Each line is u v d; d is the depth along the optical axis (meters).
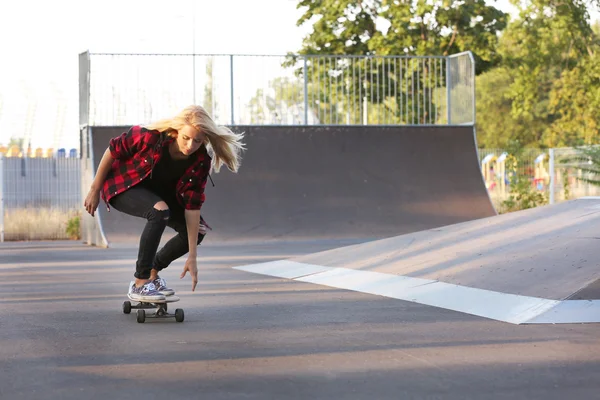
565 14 34.34
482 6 28.70
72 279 9.50
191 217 5.89
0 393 3.78
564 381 3.92
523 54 35.53
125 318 6.14
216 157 5.84
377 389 3.80
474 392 3.72
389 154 19.09
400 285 7.62
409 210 18.19
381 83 23.14
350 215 17.84
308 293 7.70
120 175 5.89
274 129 18.81
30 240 19.11
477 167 19.36
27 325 5.83
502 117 57.09
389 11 28.36
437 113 21.28
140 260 5.95
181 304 6.96
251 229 17.16
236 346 4.90
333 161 18.73
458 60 20.39
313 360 4.47
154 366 4.34
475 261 7.72
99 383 3.96
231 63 19.17
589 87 35.62
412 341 5.02
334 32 29.02
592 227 7.92
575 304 5.88
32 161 19.53
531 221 8.91
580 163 22.45
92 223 16.95
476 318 5.93
